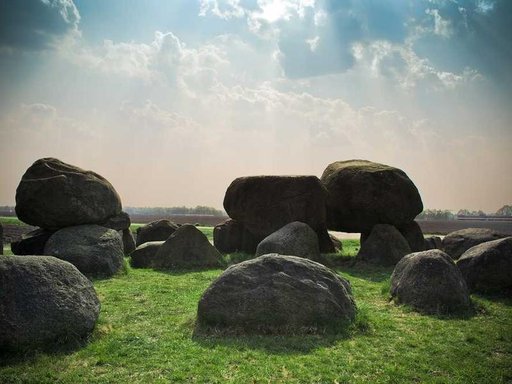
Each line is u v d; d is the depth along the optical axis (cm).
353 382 779
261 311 1012
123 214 2336
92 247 1861
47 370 801
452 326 1119
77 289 969
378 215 2373
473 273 1521
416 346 970
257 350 907
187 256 2092
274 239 2005
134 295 1455
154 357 877
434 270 1290
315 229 2427
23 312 862
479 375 826
